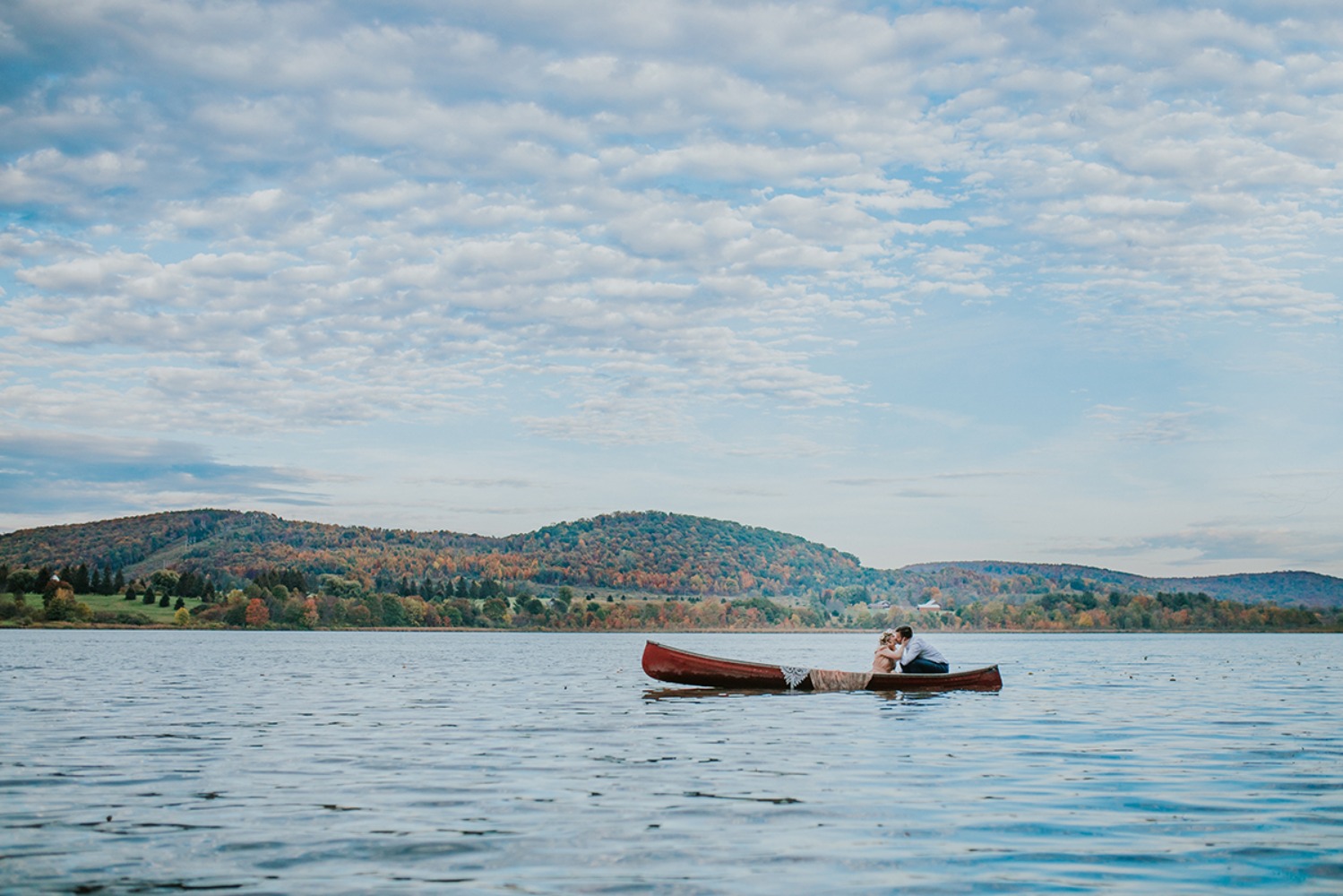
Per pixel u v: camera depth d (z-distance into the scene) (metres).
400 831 9.47
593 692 29.12
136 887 7.54
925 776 12.74
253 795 11.39
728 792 11.52
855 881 7.75
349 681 36.16
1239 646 118.38
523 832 9.40
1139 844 8.98
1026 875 7.91
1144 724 19.55
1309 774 13.07
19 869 8.05
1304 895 7.38
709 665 28.69
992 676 28.73
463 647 108.31
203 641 130.75
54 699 26.48
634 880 7.76
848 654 93.25
